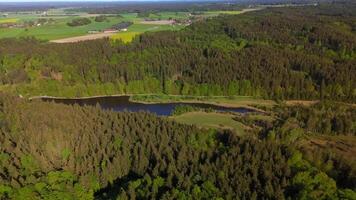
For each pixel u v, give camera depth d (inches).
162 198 3597.4
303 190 3580.2
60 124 5196.9
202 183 3784.5
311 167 4025.6
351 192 3599.9
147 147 4598.9
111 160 4512.8
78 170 4345.5
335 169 4232.3
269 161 4099.4
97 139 4813.0
